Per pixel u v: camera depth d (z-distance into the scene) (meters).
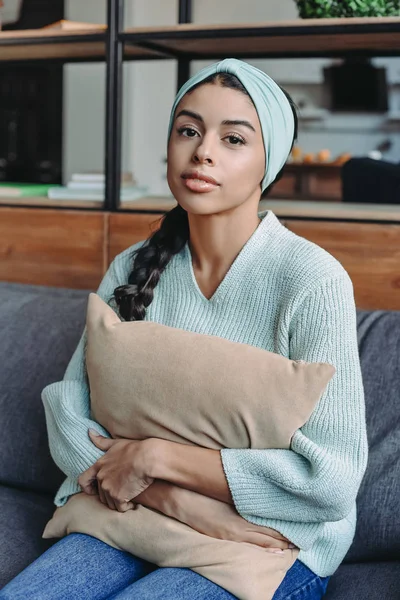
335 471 1.14
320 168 6.25
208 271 1.36
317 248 1.30
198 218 1.32
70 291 1.97
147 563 1.26
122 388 1.25
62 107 5.93
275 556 1.17
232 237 1.32
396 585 1.30
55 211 2.13
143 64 6.55
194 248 1.37
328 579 1.32
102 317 1.35
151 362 1.24
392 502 1.40
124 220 2.05
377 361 1.53
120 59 2.00
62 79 5.88
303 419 1.16
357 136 7.06
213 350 1.23
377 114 6.96
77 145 6.18
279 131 1.30
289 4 6.78
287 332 1.26
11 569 1.35
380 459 1.44
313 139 7.16
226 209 1.29
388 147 7.00
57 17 5.86
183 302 1.37
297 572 1.23
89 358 1.33
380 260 1.83
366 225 1.83
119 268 1.51
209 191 1.26
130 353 1.26
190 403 1.20
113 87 2.01
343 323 1.22
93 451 1.29
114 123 2.04
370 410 1.49
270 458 1.15
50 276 2.16
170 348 1.25
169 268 1.41
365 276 1.85
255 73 1.27
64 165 6.20
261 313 1.30
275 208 1.94
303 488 1.14
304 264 1.26
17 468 1.67
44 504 1.62
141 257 1.42
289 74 7.06
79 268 2.12
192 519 1.18
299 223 1.89
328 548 1.27
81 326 1.78
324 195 6.29
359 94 6.95
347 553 1.43
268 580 1.14
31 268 2.18
